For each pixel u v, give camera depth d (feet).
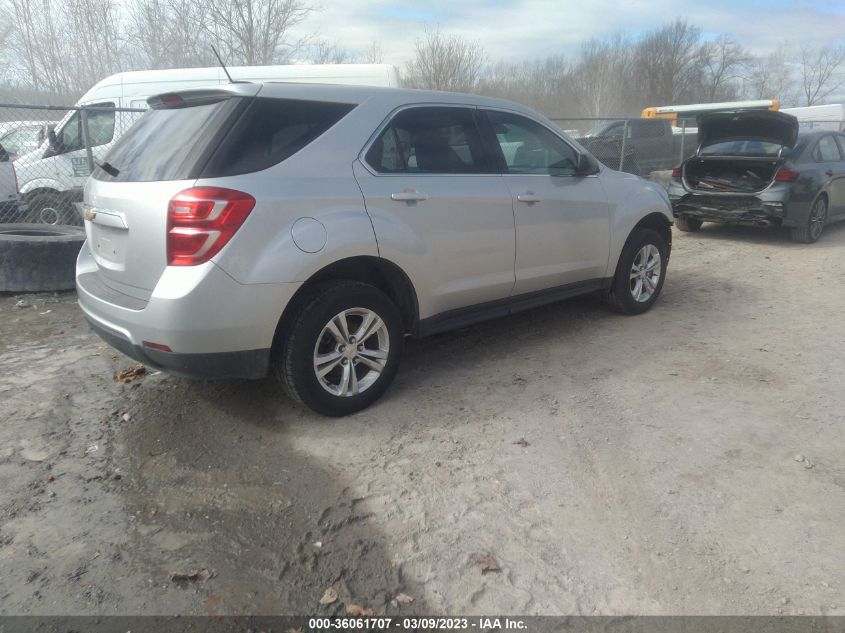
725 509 9.55
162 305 10.19
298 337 11.34
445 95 13.92
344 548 8.80
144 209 10.48
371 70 34.04
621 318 18.67
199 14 73.36
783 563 8.45
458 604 7.88
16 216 30.01
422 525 9.27
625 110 150.51
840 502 9.67
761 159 28.89
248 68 33.27
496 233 14.11
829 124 78.33
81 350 16.03
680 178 31.73
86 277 12.80
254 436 11.77
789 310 19.22
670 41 151.33
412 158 12.91
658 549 8.75
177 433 11.89
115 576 8.24
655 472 10.53
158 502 9.81
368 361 12.56
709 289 21.91
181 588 8.07
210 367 10.71
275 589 8.08
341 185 11.56
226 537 9.02
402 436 11.76
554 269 15.80
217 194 10.16
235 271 10.34
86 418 12.45
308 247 10.96
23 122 37.11
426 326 13.47
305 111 11.62
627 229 17.53
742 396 13.28
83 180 31.55
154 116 12.25
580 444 11.43
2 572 8.29
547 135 15.94
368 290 12.13
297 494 10.00
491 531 9.14
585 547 8.81
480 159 14.17
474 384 14.05
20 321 18.22
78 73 74.28
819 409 12.62
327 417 12.42
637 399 13.21
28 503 9.73
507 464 10.80
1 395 13.41
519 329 17.76
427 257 12.85
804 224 29.19
